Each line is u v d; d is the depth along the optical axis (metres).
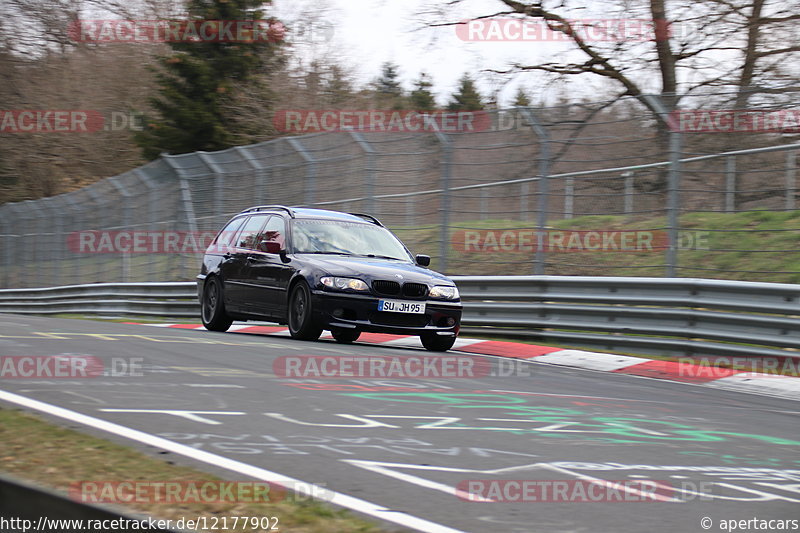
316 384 24.69
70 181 166.38
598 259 53.22
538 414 22.00
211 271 45.41
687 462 17.25
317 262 37.94
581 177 50.53
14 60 159.00
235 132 132.12
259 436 17.47
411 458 16.36
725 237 51.38
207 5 132.50
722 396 28.67
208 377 24.75
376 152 54.72
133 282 78.69
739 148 48.94
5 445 14.99
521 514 13.07
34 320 49.44
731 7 71.81
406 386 25.50
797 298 35.09
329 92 147.38
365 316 36.72
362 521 11.89
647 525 12.80
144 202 77.06
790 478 16.34
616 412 23.05
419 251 52.78
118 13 158.12
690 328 38.84
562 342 43.59
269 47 136.12
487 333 47.28
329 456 16.12
